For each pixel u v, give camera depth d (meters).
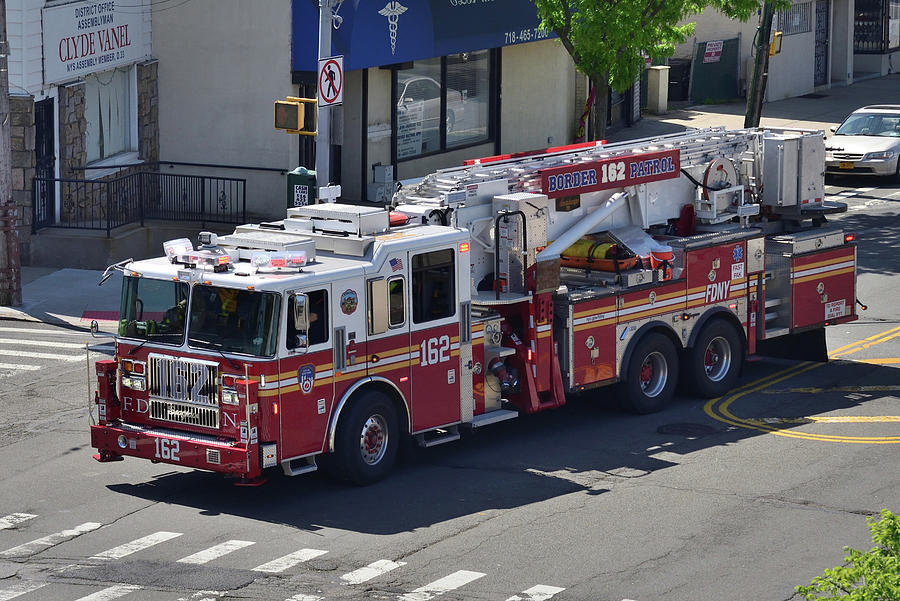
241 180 31.72
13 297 26.09
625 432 18.86
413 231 16.95
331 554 13.99
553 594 12.88
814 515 15.32
